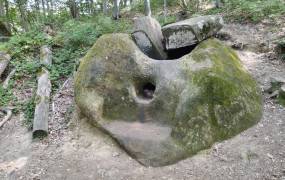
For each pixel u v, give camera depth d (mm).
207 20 4441
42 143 4121
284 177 3090
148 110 3988
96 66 4277
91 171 3545
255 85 4230
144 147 3615
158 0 12516
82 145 3979
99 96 4199
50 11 15352
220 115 3674
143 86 4227
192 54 4047
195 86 3746
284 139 3570
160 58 4535
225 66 3992
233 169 3289
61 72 5676
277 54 5422
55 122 4441
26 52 6617
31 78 5637
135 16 11609
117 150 3799
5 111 4863
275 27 6457
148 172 3424
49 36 7477
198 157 3496
